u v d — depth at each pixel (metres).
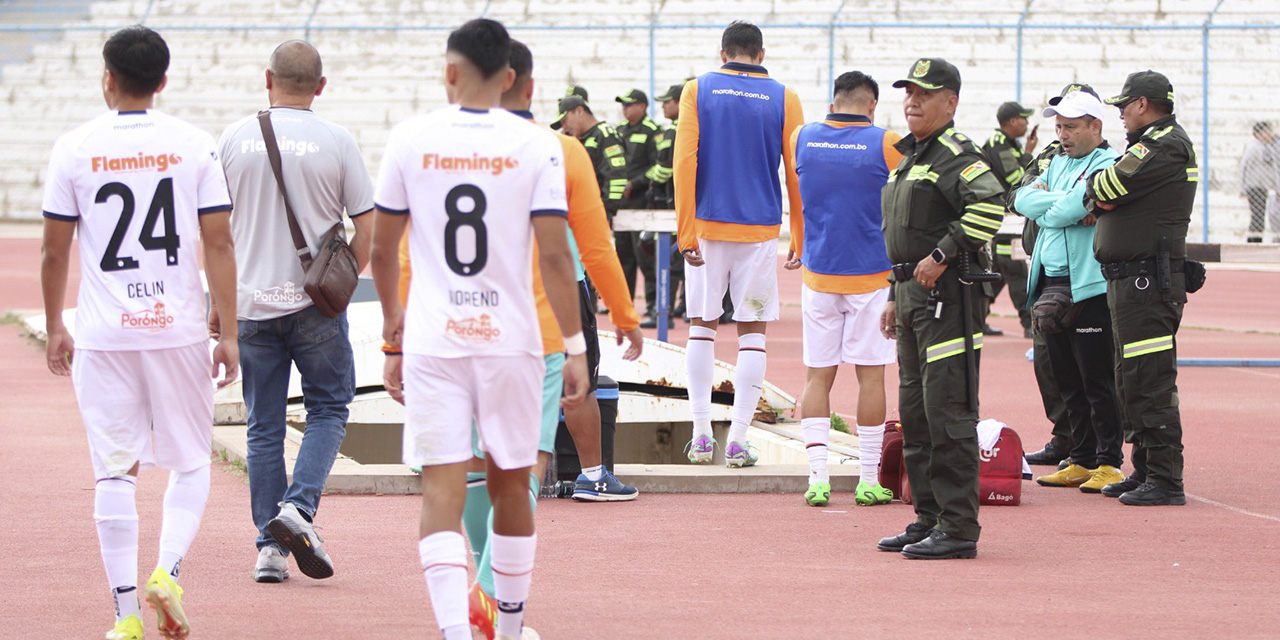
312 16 124.81
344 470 27.62
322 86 20.97
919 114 21.81
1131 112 26.78
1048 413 31.27
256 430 20.52
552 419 17.78
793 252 28.84
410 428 14.80
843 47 115.25
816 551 22.56
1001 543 23.28
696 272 29.23
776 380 44.66
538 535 23.66
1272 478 29.69
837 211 25.84
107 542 16.77
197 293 17.25
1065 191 28.64
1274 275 93.88
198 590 19.83
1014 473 26.61
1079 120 28.45
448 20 122.56
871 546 22.97
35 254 98.31
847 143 25.77
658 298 49.12
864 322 26.20
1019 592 19.83
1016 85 111.69
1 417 36.97
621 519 25.12
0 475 28.97
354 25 120.94
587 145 54.31
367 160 119.12
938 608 18.89
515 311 14.72
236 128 20.33
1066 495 28.00
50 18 129.38
